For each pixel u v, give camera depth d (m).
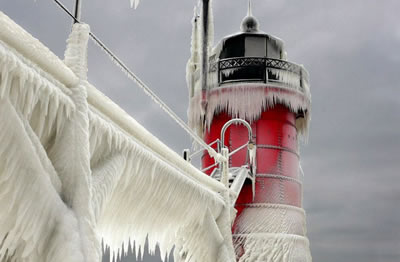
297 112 32.56
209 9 31.02
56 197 3.07
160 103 5.57
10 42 2.82
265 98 30.53
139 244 5.12
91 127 3.76
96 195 3.56
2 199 2.88
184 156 12.14
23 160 2.88
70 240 2.97
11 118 2.81
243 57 31.41
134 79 4.94
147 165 4.75
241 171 23.00
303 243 30.52
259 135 30.45
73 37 3.71
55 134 3.38
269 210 29.20
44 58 3.09
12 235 2.90
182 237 6.39
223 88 31.03
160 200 5.21
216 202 6.84
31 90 2.95
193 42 33.78
